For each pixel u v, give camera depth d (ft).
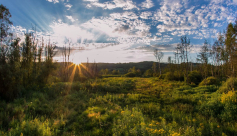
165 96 41.68
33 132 15.79
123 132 16.22
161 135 14.33
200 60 87.40
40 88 45.68
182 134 15.98
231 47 41.75
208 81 58.75
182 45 78.23
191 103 32.78
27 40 45.65
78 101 34.12
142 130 15.46
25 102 27.30
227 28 42.39
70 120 21.72
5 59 35.12
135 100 37.06
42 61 56.70
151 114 26.35
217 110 25.75
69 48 100.53
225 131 18.17
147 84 73.92
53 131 16.94
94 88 53.06
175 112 26.68
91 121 20.62
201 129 17.71
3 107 24.61
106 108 27.35
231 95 27.22
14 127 17.39
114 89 55.52
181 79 88.33
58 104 29.68
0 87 30.96
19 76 33.94
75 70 110.93
